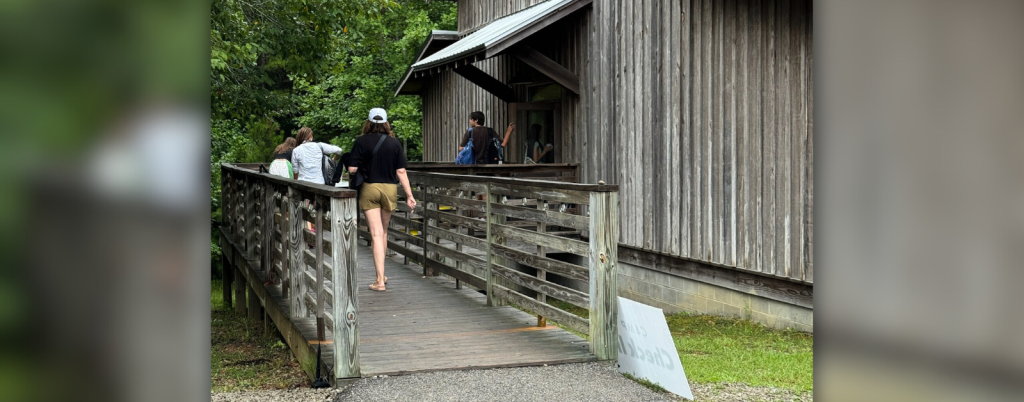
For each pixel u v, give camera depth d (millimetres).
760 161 8508
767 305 8547
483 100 16578
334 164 10844
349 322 4867
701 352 6855
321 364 5094
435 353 5520
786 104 8094
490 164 12680
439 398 4523
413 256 9469
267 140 21047
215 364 6289
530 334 6137
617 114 11383
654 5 10438
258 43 11898
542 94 13938
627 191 11141
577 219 5633
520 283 6539
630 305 5164
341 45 13109
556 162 13203
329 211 5031
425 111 20391
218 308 11555
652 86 10508
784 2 8086
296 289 6203
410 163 13727
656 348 4840
